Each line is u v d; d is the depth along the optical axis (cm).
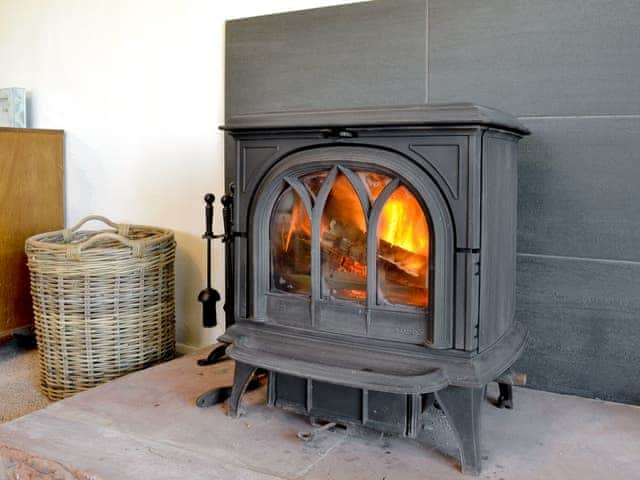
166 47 235
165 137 240
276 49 207
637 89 159
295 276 153
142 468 131
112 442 143
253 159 151
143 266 205
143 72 242
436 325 133
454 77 180
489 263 138
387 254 140
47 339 204
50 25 266
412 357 137
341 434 148
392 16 187
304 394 146
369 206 140
